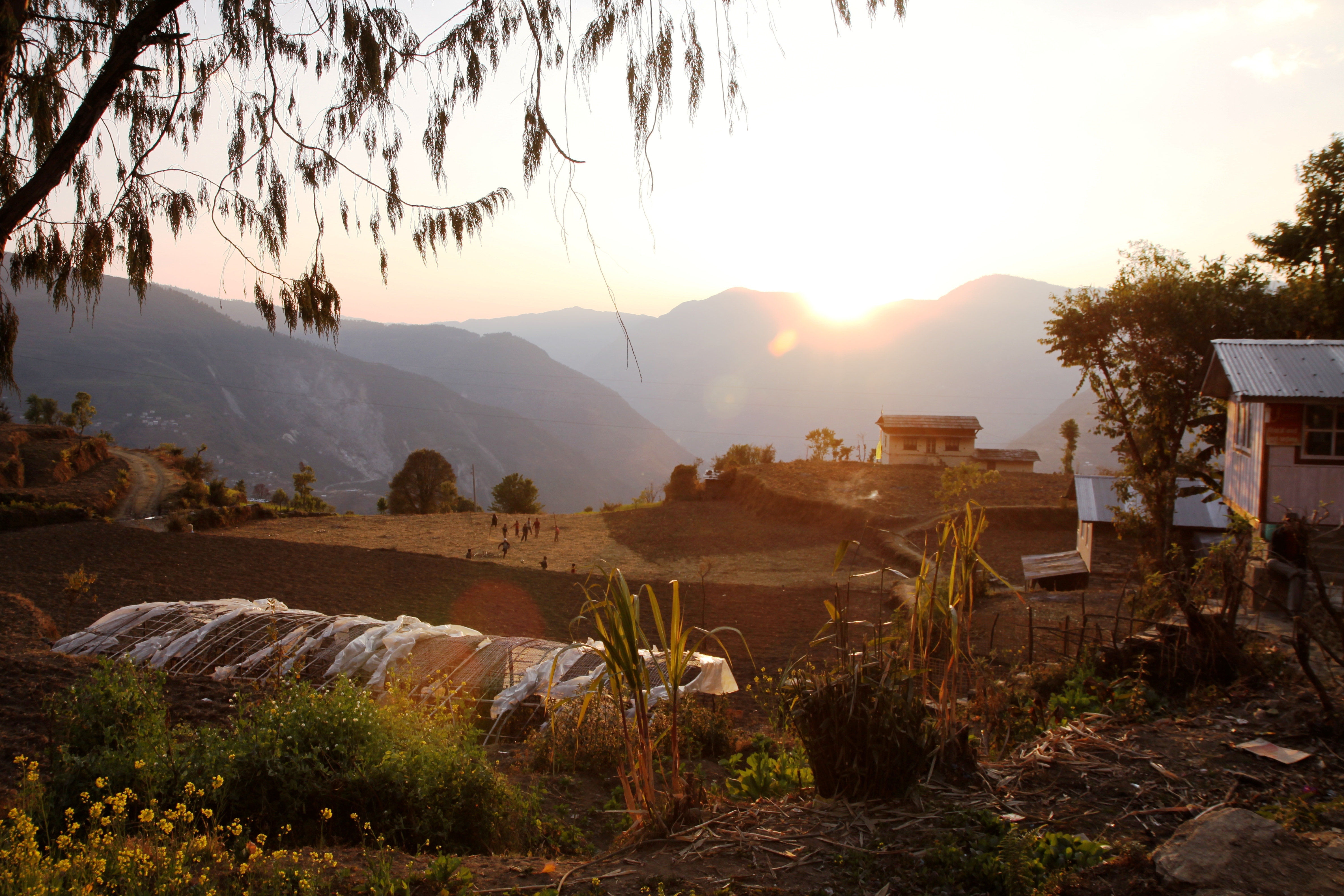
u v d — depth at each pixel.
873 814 4.60
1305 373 13.98
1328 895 3.41
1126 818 4.51
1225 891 3.46
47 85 5.21
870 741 4.77
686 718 10.23
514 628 23.55
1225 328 21.92
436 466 75.25
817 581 34.09
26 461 66.56
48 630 15.79
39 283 5.65
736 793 6.56
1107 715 6.78
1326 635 7.29
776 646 20.97
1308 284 22.11
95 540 34.31
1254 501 14.90
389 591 28.56
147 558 31.70
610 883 3.95
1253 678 7.21
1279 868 3.65
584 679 11.41
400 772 5.73
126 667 6.96
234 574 30.05
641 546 45.81
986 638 15.48
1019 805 4.72
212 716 8.59
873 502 46.97
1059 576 24.77
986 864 3.85
